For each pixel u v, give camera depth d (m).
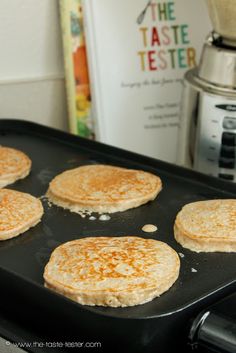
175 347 0.62
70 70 0.94
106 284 0.64
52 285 0.65
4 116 0.97
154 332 0.59
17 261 0.70
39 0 0.93
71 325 0.61
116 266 0.66
